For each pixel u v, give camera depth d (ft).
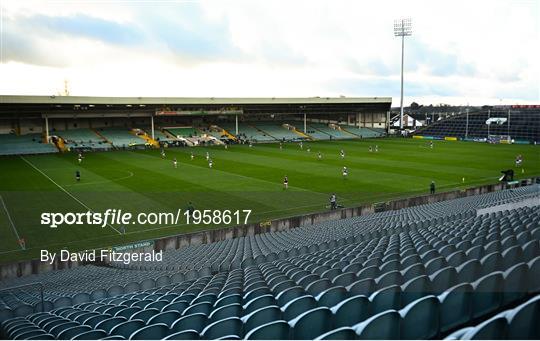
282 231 96.48
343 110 379.14
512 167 184.85
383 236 62.08
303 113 372.99
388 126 396.16
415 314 19.44
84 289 58.08
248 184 149.89
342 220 101.76
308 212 114.93
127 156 233.14
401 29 362.53
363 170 178.29
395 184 148.66
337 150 254.68
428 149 258.37
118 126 323.98
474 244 40.63
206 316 25.46
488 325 14.87
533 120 327.47
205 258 70.54
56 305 48.03
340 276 31.76
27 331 30.48
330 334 16.46
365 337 17.56
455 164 193.98
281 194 134.51
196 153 244.22
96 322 32.55
